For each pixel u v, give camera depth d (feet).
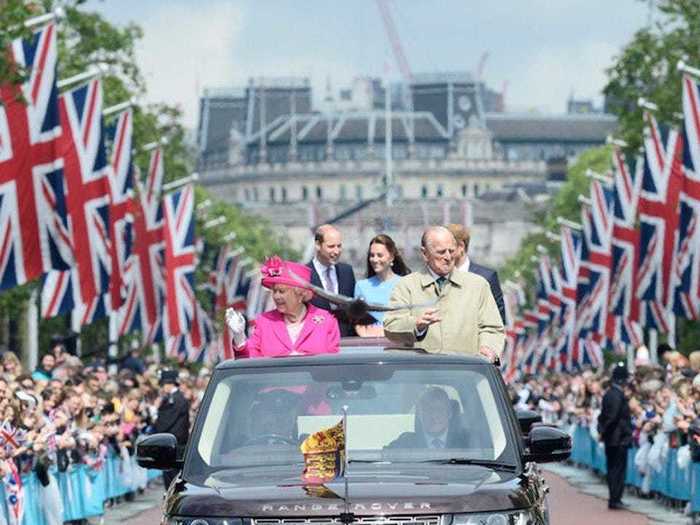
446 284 109.81
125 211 348.59
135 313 411.54
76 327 388.37
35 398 193.16
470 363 93.45
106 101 517.96
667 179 348.38
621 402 246.27
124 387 298.76
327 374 92.43
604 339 511.81
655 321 386.52
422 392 91.56
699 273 313.73
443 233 109.09
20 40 254.68
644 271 351.67
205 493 84.28
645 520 221.25
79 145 300.40
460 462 88.99
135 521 227.20
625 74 485.15
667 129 349.61
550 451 90.79
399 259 138.00
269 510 82.23
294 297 103.76
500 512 82.99
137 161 542.57
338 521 81.92
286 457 89.25
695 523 212.02
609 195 460.55
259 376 92.38
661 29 481.87
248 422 90.79
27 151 253.44
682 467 229.04
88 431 227.61
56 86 256.93
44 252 254.06
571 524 213.66
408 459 89.15
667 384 262.06
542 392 532.32
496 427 90.74
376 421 90.63
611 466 247.09
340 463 87.30
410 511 82.07
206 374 532.32
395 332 103.19
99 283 302.25
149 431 280.51
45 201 254.88
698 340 543.39
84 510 221.25
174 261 432.66
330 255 138.62
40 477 189.67
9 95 252.62
